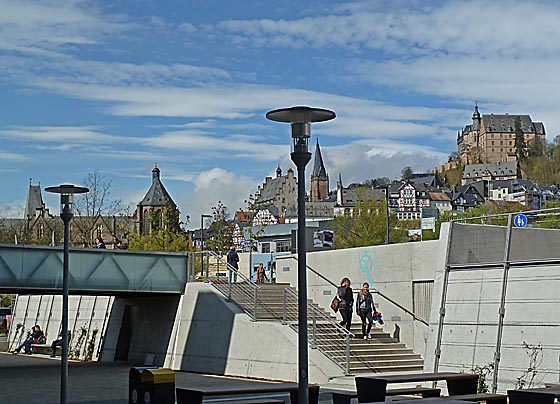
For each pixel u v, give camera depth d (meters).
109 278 29.78
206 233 72.75
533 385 18.00
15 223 87.31
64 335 14.55
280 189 183.00
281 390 14.46
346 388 20.75
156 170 144.75
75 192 15.23
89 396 20.69
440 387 20.22
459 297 20.67
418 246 24.73
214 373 27.95
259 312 27.48
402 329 25.06
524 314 18.78
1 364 34.69
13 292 31.66
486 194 194.00
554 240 20.78
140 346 33.97
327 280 28.72
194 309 30.22
